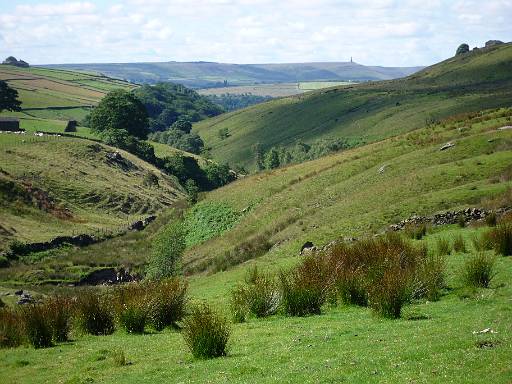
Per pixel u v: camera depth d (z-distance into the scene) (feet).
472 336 54.29
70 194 393.50
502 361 44.80
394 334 62.90
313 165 302.66
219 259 210.79
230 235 248.52
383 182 210.59
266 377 52.65
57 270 245.86
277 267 145.18
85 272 244.22
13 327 86.02
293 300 88.69
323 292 88.94
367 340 61.82
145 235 318.24
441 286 87.51
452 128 265.54
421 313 74.64
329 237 168.76
